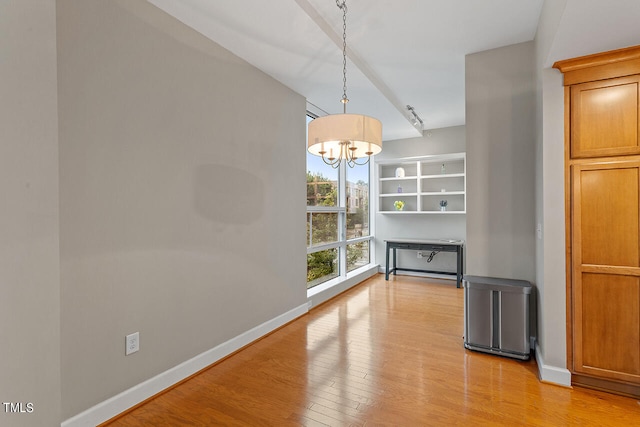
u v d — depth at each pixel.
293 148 3.66
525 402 2.04
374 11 2.37
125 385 2.00
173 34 2.31
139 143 2.08
